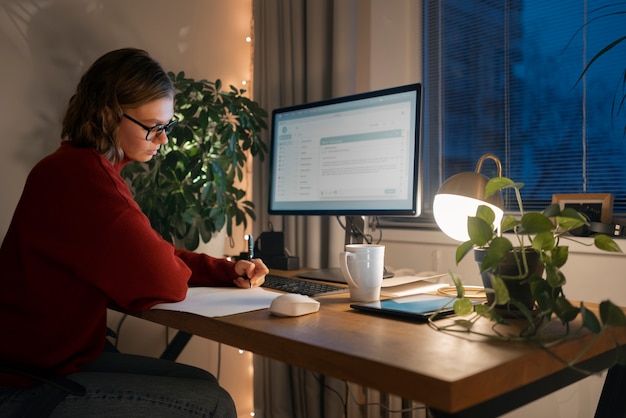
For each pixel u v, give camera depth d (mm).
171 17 2236
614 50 1630
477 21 1966
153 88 1311
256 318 1033
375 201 1552
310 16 2117
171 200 1875
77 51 1999
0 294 1158
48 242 1128
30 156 1910
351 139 1609
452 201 1259
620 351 864
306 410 2113
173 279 1162
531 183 1814
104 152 1281
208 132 2080
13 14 1865
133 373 1306
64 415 1052
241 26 2463
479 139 1960
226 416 1155
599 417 1062
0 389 1064
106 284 1113
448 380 647
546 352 789
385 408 1817
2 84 1853
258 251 1861
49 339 1133
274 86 2254
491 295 1035
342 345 818
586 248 1520
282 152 1786
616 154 1622
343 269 1206
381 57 2113
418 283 1439
